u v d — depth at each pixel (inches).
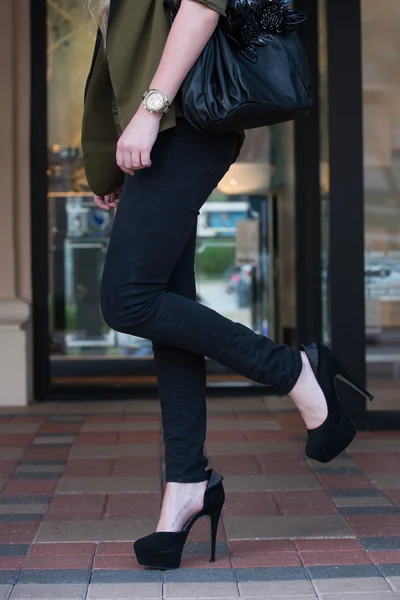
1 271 171.0
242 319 188.9
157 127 67.7
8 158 170.2
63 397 178.5
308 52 171.5
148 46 70.1
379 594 70.7
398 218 154.6
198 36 66.1
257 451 129.0
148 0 70.0
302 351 76.0
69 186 183.3
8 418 159.8
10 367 172.1
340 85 140.2
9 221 170.6
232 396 180.5
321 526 90.3
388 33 150.9
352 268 141.3
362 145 141.1
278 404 172.1
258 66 67.7
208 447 132.3
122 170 72.5
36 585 73.3
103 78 74.5
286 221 185.5
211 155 71.1
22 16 173.2
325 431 74.4
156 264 70.8
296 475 113.6
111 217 184.2
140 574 75.7
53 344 182.5
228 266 188.5
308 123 176.2
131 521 93.4
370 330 152.6
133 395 180.4
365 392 77.1
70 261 183.8
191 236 77.9
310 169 177.0
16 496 104.4
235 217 187.6
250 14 67.3
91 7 75.0
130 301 70.8
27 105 173.5
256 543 84.6
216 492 77.3
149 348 182.9
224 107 65.6
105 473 116.4
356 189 140.9
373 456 124.4
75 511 97.7
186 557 80.4
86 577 75.2
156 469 118.6
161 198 70.2
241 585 72.9
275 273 187.0
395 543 84.1
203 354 72.6
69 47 181.3
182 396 75.9
